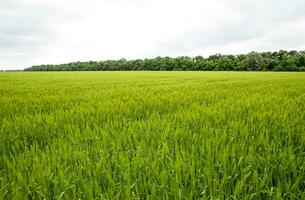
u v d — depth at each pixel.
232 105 5.90
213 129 3.65
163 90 11.02
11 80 23.77
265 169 2.25
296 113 5.02
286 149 2.79
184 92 9.74
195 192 2.01
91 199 1.90
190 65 93.00
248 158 2.54
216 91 10.20
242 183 2.00
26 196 1.95
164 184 2.05
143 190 2.07
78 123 4.37
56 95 9.22
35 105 6.70
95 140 3.25
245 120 4.44
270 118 4.50
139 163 2.46
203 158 2.62
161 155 2.62
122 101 6.99
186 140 3.24
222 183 2.02
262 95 8.59
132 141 3.28
